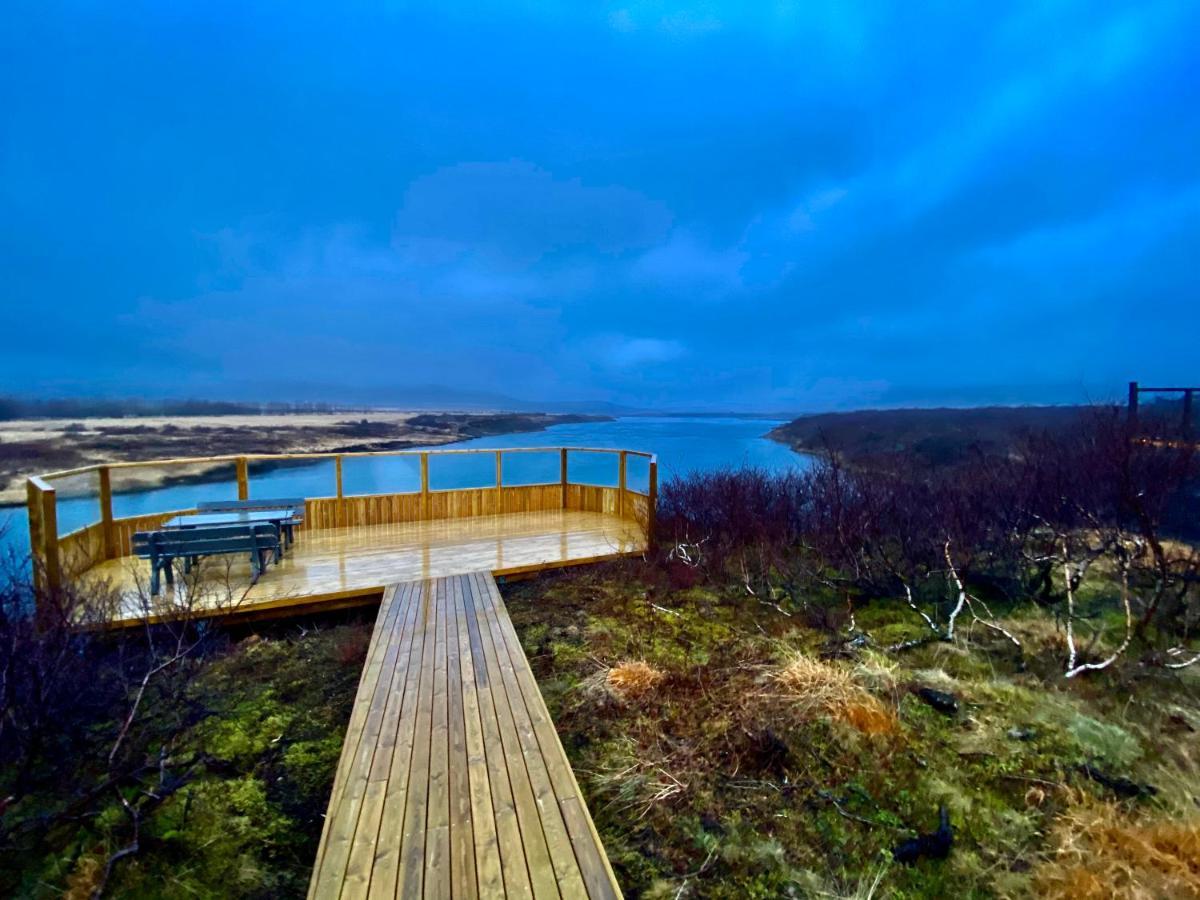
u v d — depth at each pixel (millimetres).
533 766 2545
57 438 26109
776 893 2211
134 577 5047
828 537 6238
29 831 2326
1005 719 3205
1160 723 3123
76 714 2961
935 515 5746
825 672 3637
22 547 4441
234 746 3135
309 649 4422
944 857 2367
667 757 3021
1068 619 4141
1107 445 5172
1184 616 4156
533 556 6262
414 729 2840
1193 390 7418
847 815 2605
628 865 2363
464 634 4082
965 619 4730
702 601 5375
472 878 1916
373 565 5848
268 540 5023
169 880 2238
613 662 4086
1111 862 2203
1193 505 5152
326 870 1939
